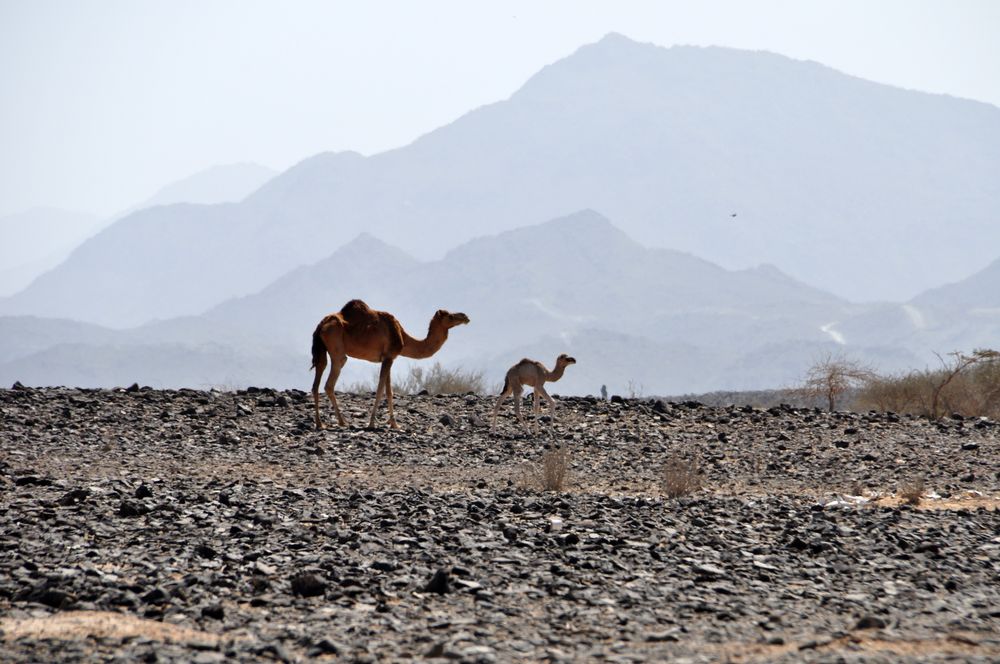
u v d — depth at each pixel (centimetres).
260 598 3359
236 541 4247
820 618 3266
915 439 9138
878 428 9731
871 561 4194
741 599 3509
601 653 2819
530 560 4025
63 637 2894
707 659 2734
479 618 3203
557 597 3512
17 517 4650
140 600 3325
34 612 3159
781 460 7956
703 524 4916
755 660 2722
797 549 4412
